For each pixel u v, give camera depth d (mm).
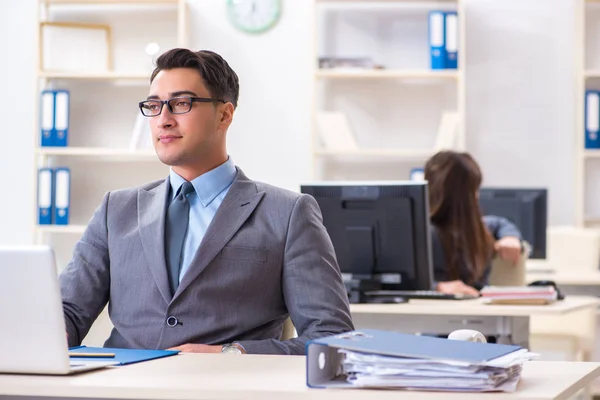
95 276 2359
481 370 1483
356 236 3375
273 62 5840
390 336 1677
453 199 3682
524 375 1697
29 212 5871
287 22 5836
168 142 2273
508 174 5832
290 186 5848
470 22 5848
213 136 2312
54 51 5680
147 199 2396
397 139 5832
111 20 5824
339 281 2314
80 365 1703
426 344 1609
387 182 3350
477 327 3301
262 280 2256
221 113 2330
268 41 5840
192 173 2350
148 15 5816
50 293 1601
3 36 5891
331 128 5598
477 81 5840
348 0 5754
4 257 1614
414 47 5820
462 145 5516
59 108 5590
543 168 5824
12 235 5867
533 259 4496
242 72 5855
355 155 5832
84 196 5871
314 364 1533
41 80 5836
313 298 2238
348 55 5840
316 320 2209
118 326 2297
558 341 4160
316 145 5742
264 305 2270
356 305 3266
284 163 5848
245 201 2314
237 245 2256
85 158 5863
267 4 5820
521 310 3197
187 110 2262
